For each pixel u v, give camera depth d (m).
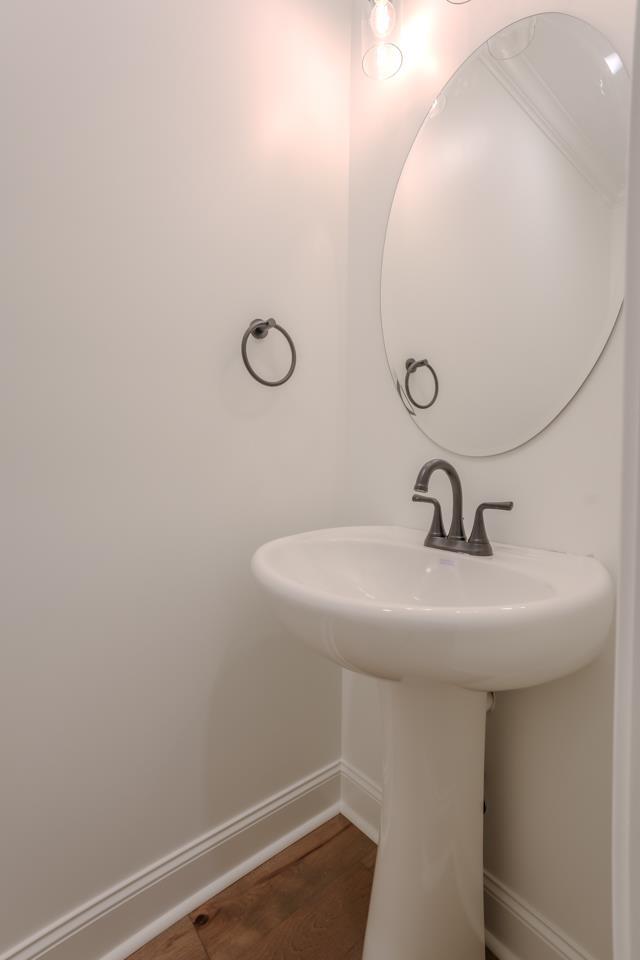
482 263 0.98
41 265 0.83
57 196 0.84
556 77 0.84
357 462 1.31
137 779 0.98
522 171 0.91
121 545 0.95
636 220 0.37
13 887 0.84
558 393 0.85
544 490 0.88
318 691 1.31
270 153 1.15
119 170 0.91
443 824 0.83
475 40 0.98
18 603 0.83
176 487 1.02
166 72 0.96
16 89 0.79
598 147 0.79
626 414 0.38
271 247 1.16
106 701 0.94
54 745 0.88
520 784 0.91
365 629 0.59
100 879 0.94
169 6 0.96
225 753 1.12
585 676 0.80
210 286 1.05
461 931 0.85
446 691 0.80
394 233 1.18
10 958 0.83
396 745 0.85
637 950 0.38
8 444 0.81
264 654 1.19
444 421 1.06
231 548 1.12
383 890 0.87
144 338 0.96
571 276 0.84
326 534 1.08
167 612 1.02
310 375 1.26
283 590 0.70
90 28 0.86
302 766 1.28
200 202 1.03
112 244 0.91
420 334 1.12
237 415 1.11
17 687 0.84
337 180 1.30
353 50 1.30
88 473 0.90
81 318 0.88
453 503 0.94
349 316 1.33
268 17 1.13
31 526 0.84
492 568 0.82
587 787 0.81
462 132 1.01
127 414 0.94
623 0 0.74
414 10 1.11
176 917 1.02
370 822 1.26
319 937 0.99
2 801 0.82
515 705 0.91
